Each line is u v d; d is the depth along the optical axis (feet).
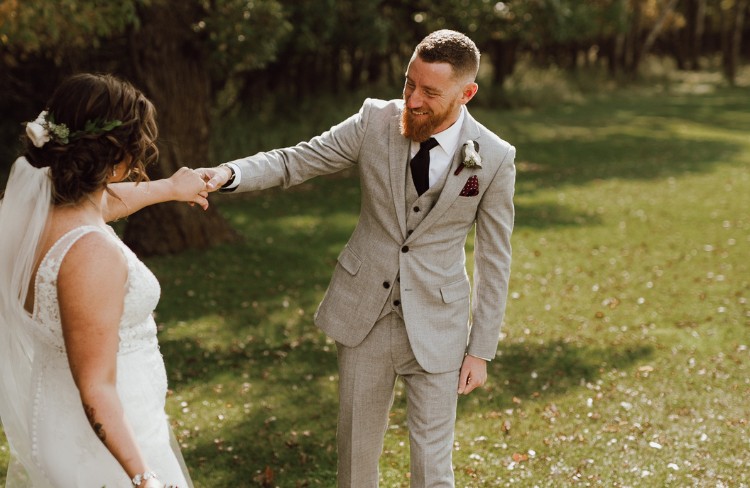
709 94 111.34
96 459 7.15
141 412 7.39
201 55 28.27
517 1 55.72
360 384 9.88
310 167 9.65
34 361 7.23
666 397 16.85
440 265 9.73
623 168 51.47
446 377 9.81
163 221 28.99
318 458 14.29
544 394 17.10
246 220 35.83
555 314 23.02
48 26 24.73
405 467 13.80
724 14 139.95
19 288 6.83
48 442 7.09
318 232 33.60
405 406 16.55
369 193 9.64
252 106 54.13
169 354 19.44
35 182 6.72
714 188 43.80
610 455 14.16
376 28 51.75
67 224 6.82
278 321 22.18
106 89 6.72
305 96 58.29
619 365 18.86
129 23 27.07
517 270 27.91
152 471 7.07
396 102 9.61
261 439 14.99
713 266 28.27
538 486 13.05
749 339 20.65
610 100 99.14
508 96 86.28
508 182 9.57
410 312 9.62
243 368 18.65
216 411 16.19
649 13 135.64
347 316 9.84
